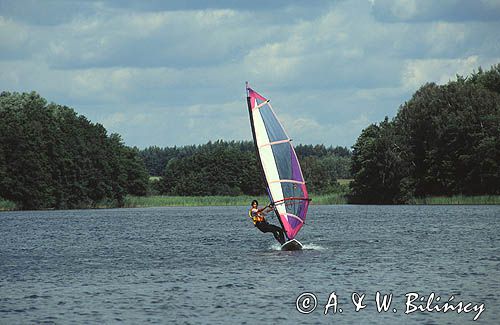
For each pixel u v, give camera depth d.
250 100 137.00
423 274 114.62
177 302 94.38
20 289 105.81
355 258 135.88
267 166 137.88
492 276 111.75
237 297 97.12
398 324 82.25
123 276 117.88
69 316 87.12
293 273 117.19
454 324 82.00
